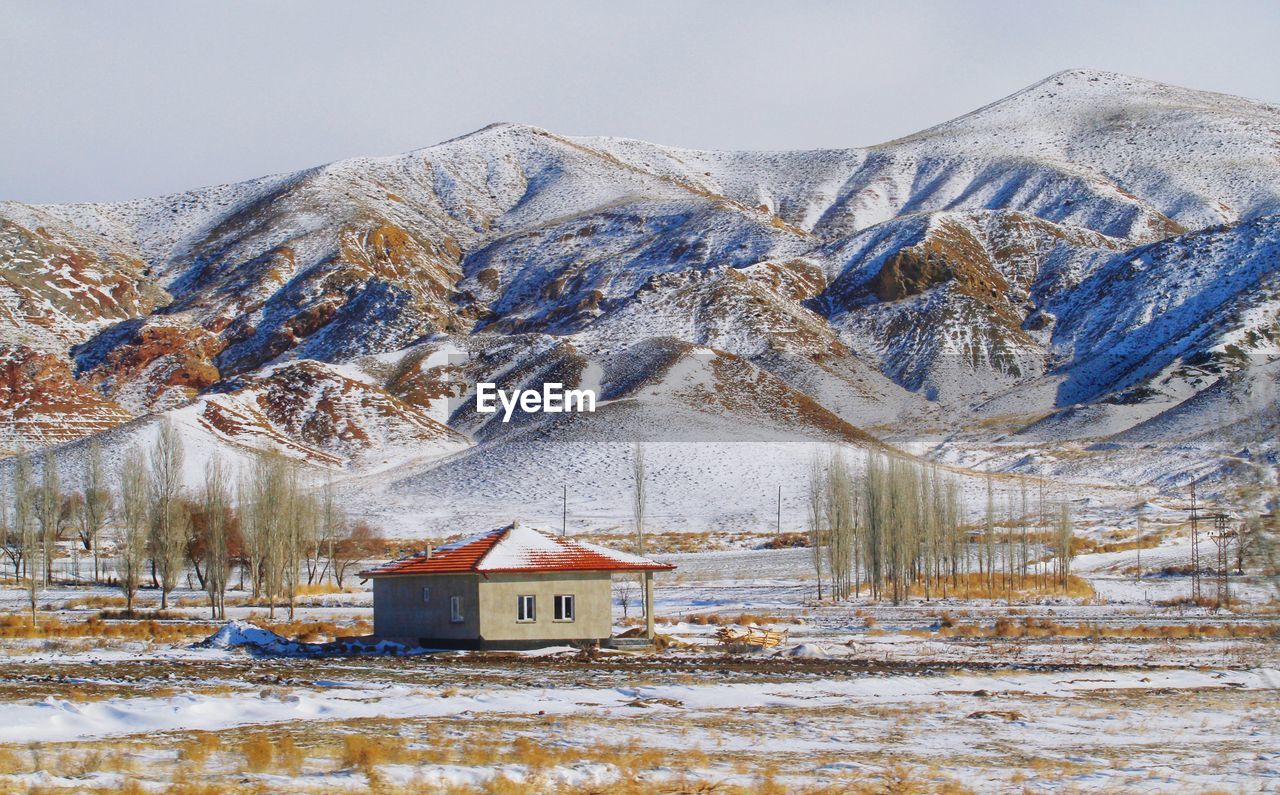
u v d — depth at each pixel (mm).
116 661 75250
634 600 141625
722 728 50469
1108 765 43375
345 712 52594
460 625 87000
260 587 148625
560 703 57031
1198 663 79188
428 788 35344
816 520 157500
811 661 79688
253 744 41500
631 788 36594
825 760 43469
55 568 191250
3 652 80375
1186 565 171875
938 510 163375
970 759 44312
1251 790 38531
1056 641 94750
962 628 103438
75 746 41250
